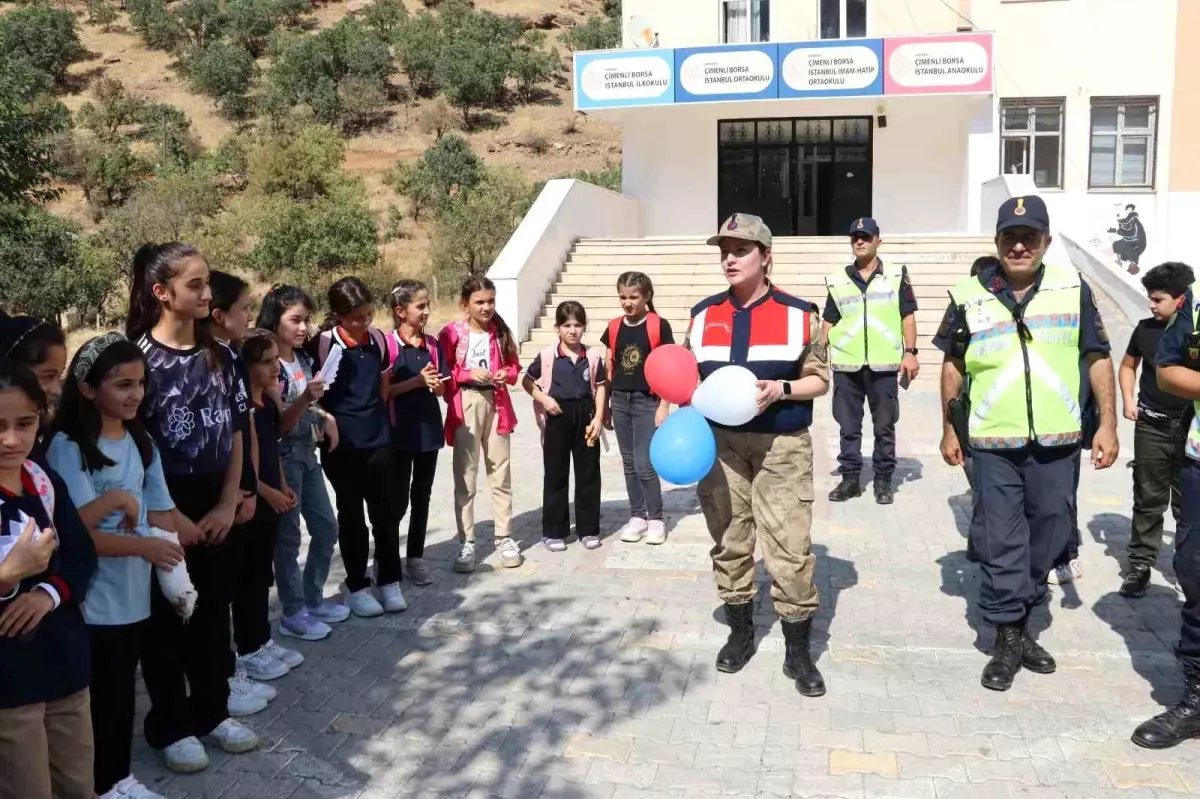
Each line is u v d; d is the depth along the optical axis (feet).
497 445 20.88
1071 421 14.83
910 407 38.83
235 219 107.04
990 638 17.08
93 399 11.16
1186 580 13.33
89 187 140.77
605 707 14.79
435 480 29.68
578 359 21.83
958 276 51.37
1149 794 12.20
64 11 193.36
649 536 22.58
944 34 60.95
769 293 15.21
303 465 17.07
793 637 15.35
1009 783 12.50
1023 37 65.05
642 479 22.36
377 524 18.43
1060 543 15.25
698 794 12.41
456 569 20.74
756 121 71.82
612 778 12.82
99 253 91.56
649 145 72.74
